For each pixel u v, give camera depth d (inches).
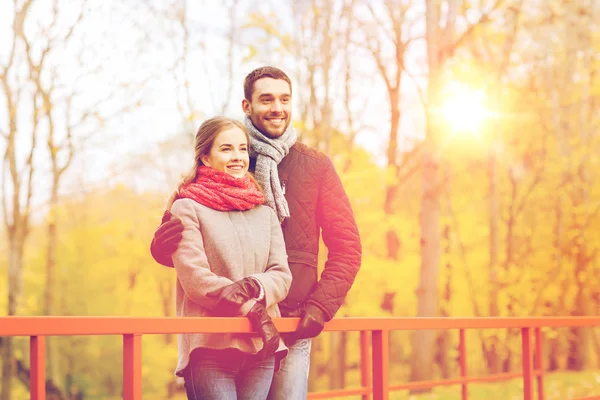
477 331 714.2
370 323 120.0
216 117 109.6
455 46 563.8
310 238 119.6
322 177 122.7
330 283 115.4
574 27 788.6
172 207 104.7
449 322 137.3
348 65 715.4
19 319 76.2
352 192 616.7
